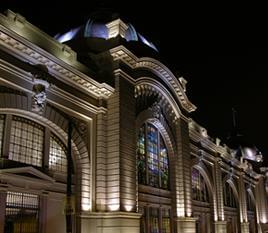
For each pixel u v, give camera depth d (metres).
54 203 24.88
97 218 27.05
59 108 26.05
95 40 32.56
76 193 26.70
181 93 40.41
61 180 25.77
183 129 40.75
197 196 46.97
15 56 23.02
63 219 25.27
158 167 36.66
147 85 35.03
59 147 26.39
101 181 27.77
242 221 62.88
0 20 22.52
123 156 28.70
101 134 28.69
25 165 23.17
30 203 23.36
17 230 22.27
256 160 82.00
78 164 27.23
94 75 29.53
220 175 54.19
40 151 24.80
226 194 59.41
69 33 35.91
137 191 31.20
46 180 24.06
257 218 74.38
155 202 34.88
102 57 31.03
